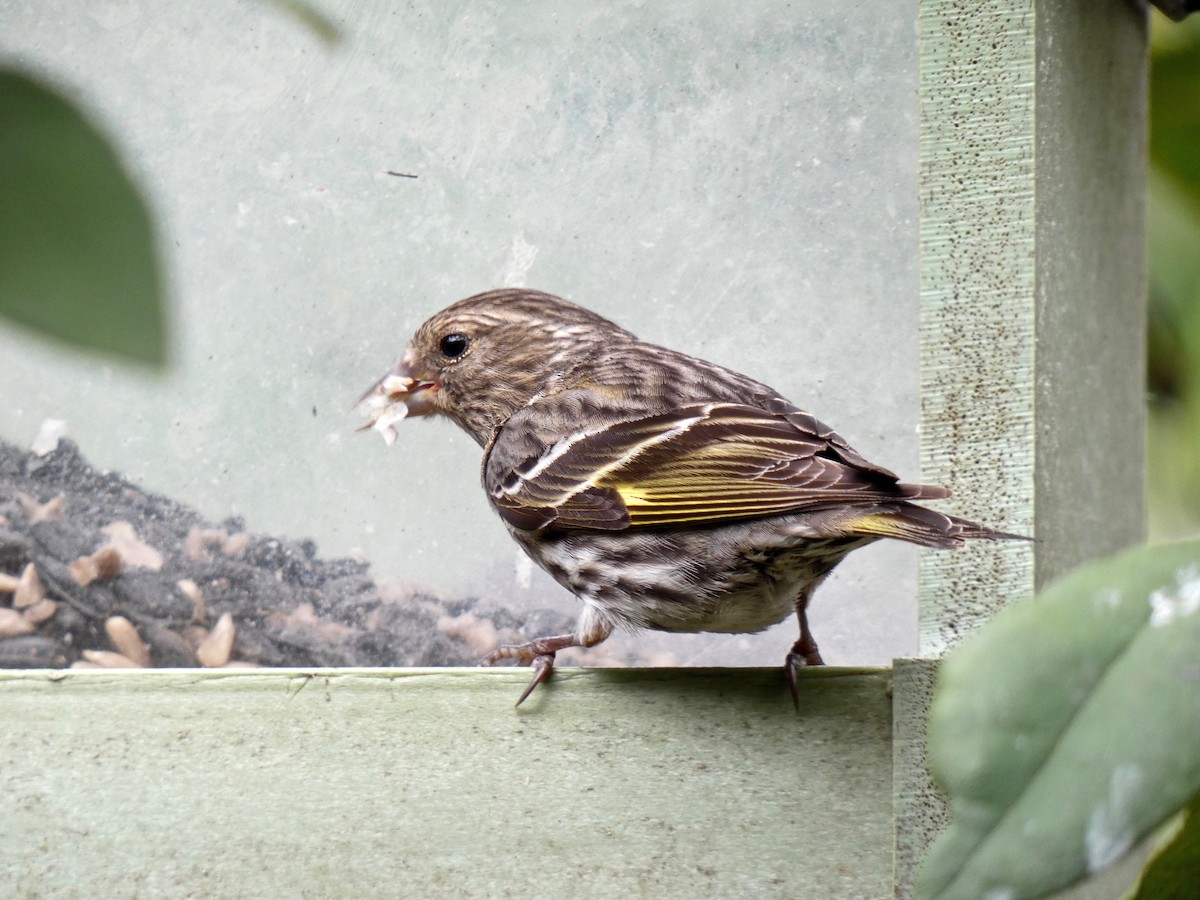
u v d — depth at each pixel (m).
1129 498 7.63
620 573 5.71
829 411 6.11
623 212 6.59
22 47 6.93
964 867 2.66
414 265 6.87
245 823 5.27
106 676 5.32
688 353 6.45
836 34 6.21
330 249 6.90
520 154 6.79
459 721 5.26
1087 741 2.66
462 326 6.59
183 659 6.68
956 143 5.63
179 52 6.95
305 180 6.93
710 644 6.40
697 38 6.50
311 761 5.28
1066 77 6.14
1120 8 7.19
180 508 6.81
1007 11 5.60
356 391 6.82
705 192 6.46
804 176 6.25
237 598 6.73
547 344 6.53
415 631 6.65
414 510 6.75
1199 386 8.28
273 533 6.78
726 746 5.14
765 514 5.30
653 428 5.73
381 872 5.23
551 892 5.17
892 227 6.10
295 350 6.86
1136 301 7.81
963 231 5.60
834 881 5.04
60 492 6.82
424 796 5.24
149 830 5.27
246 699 5.30
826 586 6.01
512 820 5.20
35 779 5.30
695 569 5.54
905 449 5.98
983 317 5.56
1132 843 2.60
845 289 6.16
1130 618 2.71
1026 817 2.66
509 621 6.64
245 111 6.95
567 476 5.82
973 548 5.48
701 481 5.50
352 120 6.92
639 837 5.15
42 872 5.27
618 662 6.49
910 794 4.99
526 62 6.78
